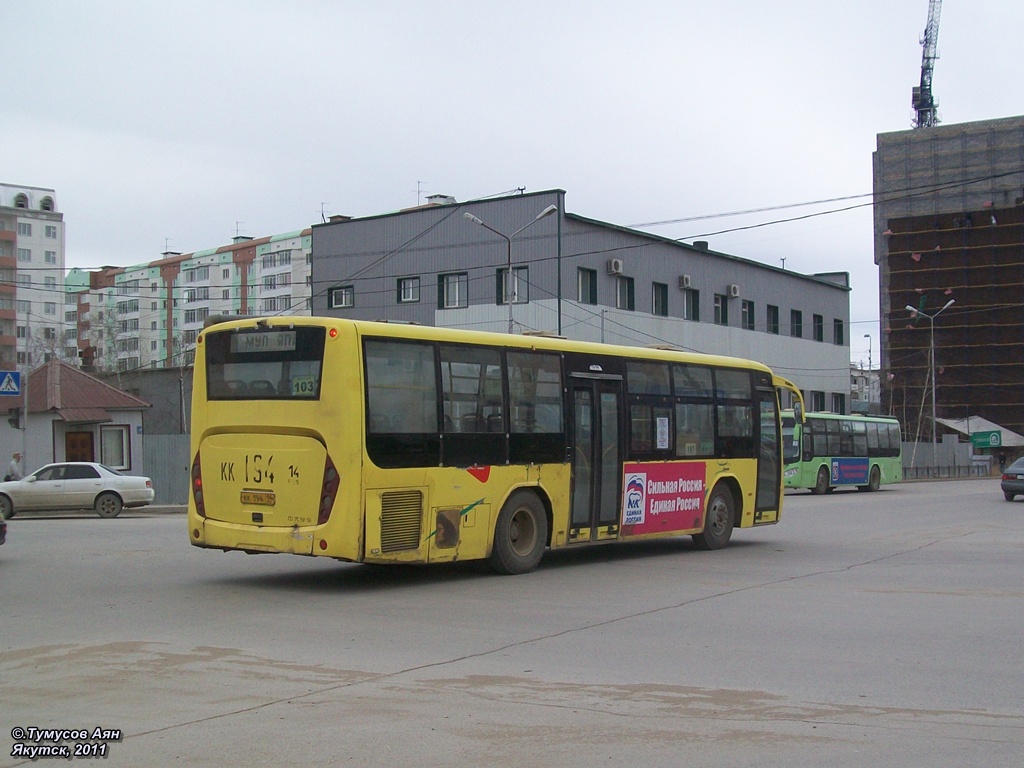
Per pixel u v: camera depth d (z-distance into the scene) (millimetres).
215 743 6086
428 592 12305
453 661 8414
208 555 16078
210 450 12609
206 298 99375
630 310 47000
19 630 9656
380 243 48469
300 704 6996
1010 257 89438
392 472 12031
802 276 61094
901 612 10984
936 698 7273
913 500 35219
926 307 91750
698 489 16969
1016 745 6105
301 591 12312
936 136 93125
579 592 12375
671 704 7062
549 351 14430
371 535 11781
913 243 92688
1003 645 9188
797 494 40906
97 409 34500
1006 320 89312
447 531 12734
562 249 43469
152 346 101688
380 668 8133
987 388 89375
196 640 9203
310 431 11773
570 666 8250
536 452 14039
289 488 11883
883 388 89750
